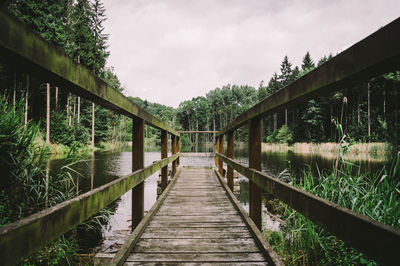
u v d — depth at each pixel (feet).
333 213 2.86
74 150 11.43
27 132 9.81
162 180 13.97
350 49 2.73
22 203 9.09
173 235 7.41
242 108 228.63
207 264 5.69
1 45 2.12
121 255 5.71
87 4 91.66
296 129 113.91
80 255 10.39
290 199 4.25
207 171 22.95
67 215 3.11
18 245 2.23
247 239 7.11
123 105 5.61
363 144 53.47
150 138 221.66
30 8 55.88
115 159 51.16
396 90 76.89
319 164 38.70
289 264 8.59
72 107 99.25
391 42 2.13
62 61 3.08
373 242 2.17
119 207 18.49
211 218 9.11
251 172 7.45
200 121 259.19
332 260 8.08
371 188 9.04
